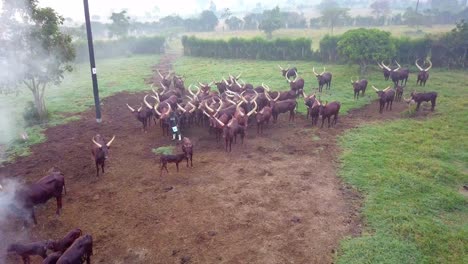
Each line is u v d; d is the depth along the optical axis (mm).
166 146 15703
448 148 14461
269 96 19062
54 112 20734
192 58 40438
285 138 16234
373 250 8906
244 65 34156
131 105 22094
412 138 15523
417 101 18828
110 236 9758
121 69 34844
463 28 28594
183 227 10047
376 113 19250
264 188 11945
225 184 12289
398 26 62125
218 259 8812
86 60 40312
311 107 17766
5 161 14570
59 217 10664
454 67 29172
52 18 17562
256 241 9391
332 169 13125
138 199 11516
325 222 10086
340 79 26531
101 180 12828
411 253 8781
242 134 15602
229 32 65875
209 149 15328
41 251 8539
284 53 36500
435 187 11562
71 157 14805
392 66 29672
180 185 12320
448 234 9375
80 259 8172
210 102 18500
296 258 8781
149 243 9445
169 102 18656
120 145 15906
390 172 12547
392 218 10062
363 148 14688
